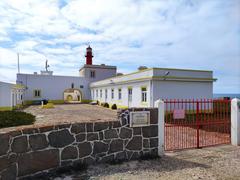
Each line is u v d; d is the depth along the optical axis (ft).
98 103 101.55
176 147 23.00
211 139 27.20
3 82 63.82
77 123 16.05
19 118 18.01
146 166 16.62
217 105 26.61
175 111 23.15
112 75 124.67
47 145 14.57
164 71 53.36
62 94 114.93
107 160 17.19
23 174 13.32
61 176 14.39
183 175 14.92
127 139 18.07
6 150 12.42
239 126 23.77
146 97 55.93
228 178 14.48
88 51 129.70
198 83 56.80
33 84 108.78
